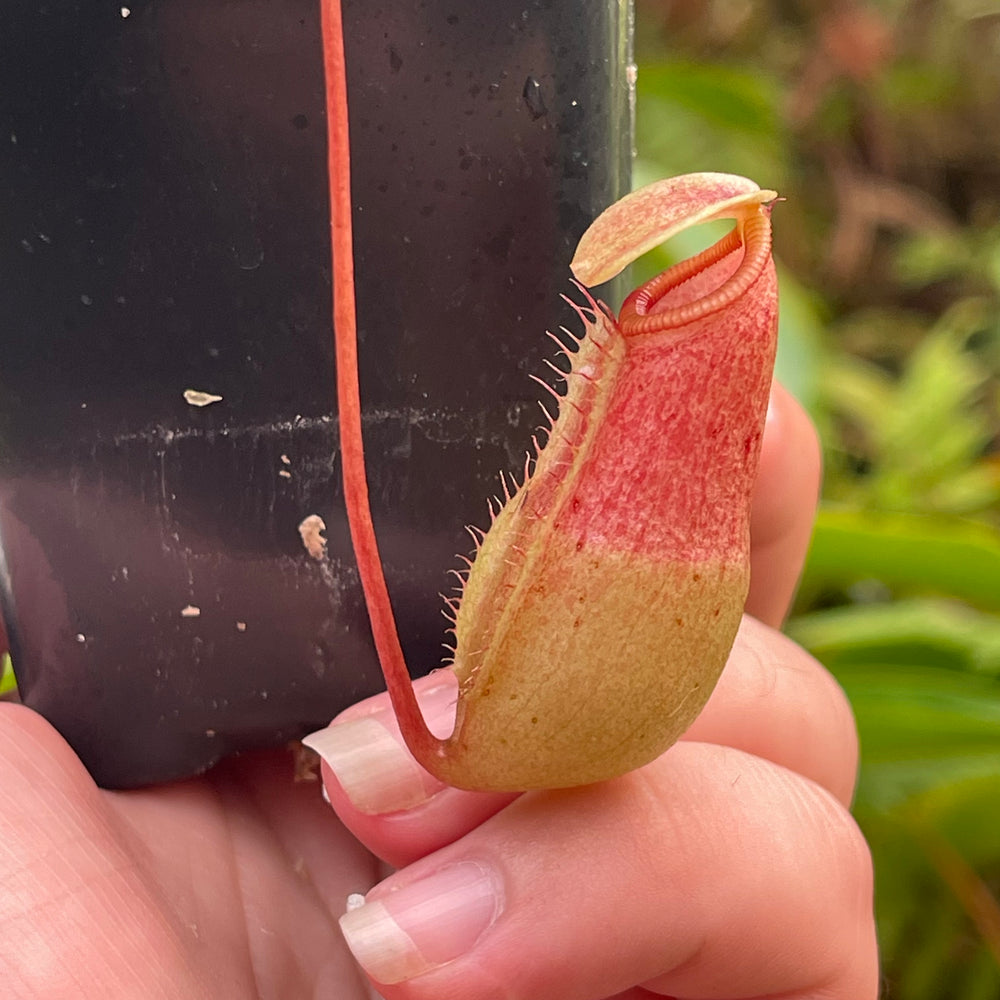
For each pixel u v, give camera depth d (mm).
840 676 218
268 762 144
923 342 503
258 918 126
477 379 103
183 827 126
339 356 83
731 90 355
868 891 129
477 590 92
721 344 89
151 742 110
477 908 106
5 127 95
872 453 401
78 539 103
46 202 96
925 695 204
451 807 113
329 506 104
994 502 352
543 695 89
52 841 100
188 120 95
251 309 99
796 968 119
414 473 104
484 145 99
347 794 110
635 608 88
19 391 101
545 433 106
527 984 106
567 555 89
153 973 99
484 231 101
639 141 417
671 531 89
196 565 104
